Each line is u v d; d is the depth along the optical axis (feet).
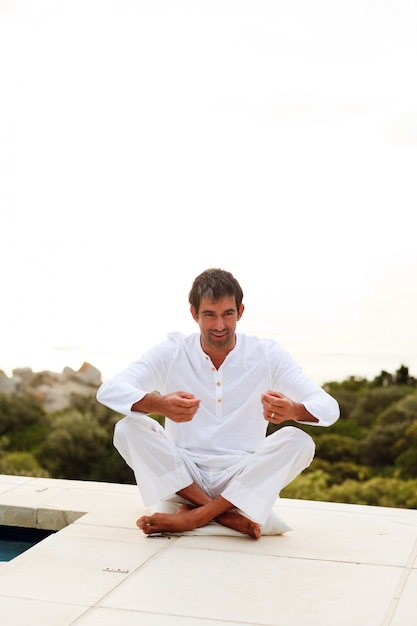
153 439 10.56
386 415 43.86
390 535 11.00
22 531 12.56
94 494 13.09
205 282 10.45
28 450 46.29
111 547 10.24
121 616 8.16
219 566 9.60
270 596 8.73
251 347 10.95
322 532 11.09
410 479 42.11
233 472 10.68
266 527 10.74
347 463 43.32
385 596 8.77
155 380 10.98
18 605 8.40
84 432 46.06
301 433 10.32
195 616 8.18
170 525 10.55
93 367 48.14
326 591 8.89
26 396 47.11
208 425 10.92
